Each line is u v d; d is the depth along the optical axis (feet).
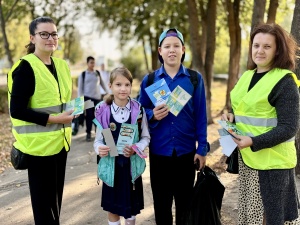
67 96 10.13
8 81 9.48
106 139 9.87
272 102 8.28
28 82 9.06
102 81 28.04
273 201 8.49
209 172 9.98
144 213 13.48
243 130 8.77
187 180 10.47
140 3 55.16
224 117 9.49
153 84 9.95
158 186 10.55
